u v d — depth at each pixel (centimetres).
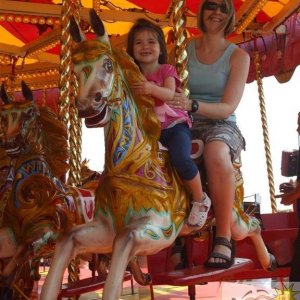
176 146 321
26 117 384
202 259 464
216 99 375
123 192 295
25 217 385
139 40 332
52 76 885
